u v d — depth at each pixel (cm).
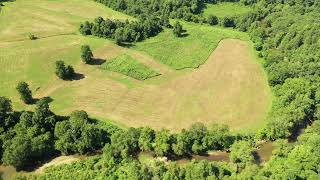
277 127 18888
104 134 18788
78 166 17050
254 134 19250
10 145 17225
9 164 16975
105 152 17388
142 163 17300
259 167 16888
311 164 16462
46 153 17800
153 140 18088
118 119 19850
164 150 17712
